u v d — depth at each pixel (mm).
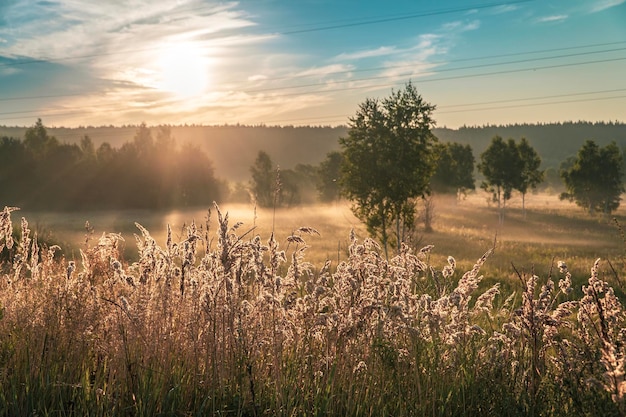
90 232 5379
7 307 4664
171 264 4332
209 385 3785
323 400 3609
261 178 85250
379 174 25156
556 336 4008
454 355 3873
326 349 3994
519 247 36750
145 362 3809
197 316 4070
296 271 4262
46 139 109688
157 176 94125
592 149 87875
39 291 4859
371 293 4004
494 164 74812
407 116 25516
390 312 3906
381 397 3682
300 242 4090
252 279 4453
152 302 4156
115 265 4270
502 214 80000
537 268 21141
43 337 4141
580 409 3268
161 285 4227
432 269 4418
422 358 3863
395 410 3643
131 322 3949
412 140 25703
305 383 3770
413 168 25469
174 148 98188
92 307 4367
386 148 25375
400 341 3934
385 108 25859
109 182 93188
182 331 4133
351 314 3922
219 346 3918
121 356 3857
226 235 4000
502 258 27547
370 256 4238
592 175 86688
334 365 3766
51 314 4320
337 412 3641
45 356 4008
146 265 4305
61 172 93812
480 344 4094
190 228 4355
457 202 104562
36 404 3707
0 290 5141
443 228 54719
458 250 32625
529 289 3900
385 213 25328
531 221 75188
